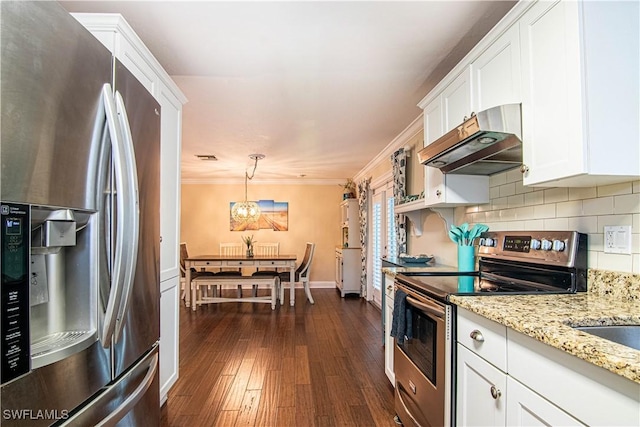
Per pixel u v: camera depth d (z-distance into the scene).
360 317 4.48
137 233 1.12
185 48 1.98
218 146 4.30
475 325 1.28
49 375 0.84
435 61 2.14
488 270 2.00
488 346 1.20
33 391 0.79
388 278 2.50
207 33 1.83
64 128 0.88
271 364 2.89
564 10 1.21
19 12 0.75
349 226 6.08
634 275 1.26
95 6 1.60
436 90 2.22
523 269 1.71
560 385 0.89
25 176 0.77
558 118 1.24
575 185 1.40
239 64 2.18
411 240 3.70
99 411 1.01
